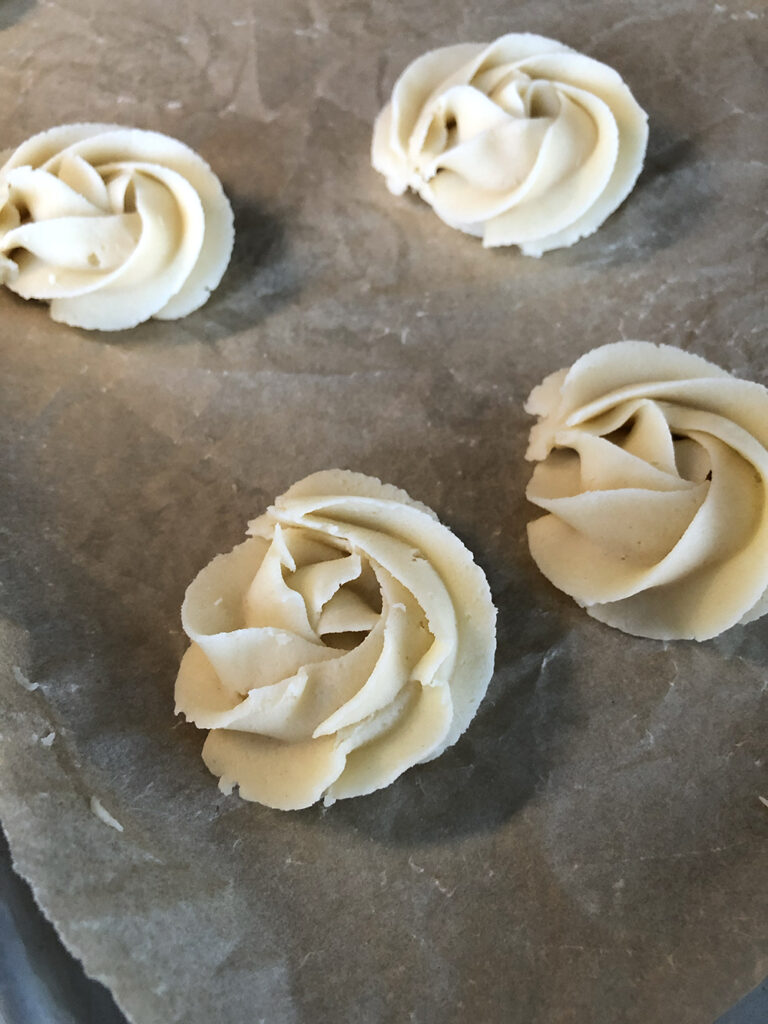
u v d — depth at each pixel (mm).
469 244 177
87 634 147
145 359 167
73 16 197
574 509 144
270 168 183
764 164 181
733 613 140
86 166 164
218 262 171
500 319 170
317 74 191
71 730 140
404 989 130
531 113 175
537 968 132
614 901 135
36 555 151
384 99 189
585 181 170
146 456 160
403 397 165
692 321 169
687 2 196
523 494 158
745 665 148
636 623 148
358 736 133
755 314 169
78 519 155
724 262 173
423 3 198
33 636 145
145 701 144
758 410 146
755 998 144
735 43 192
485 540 155
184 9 198
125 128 172
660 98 187
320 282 174
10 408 162
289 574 141
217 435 162
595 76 177
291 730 134
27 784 129
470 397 165
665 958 131
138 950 124
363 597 143
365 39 194
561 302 171
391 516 141
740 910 133
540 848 138
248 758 137
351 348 168
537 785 142
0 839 133
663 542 143
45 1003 129
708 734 144
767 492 140
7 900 133
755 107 186
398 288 173
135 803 137
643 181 179
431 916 134
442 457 161
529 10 196
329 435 162
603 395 151
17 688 140
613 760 143
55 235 160
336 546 143
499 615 150
